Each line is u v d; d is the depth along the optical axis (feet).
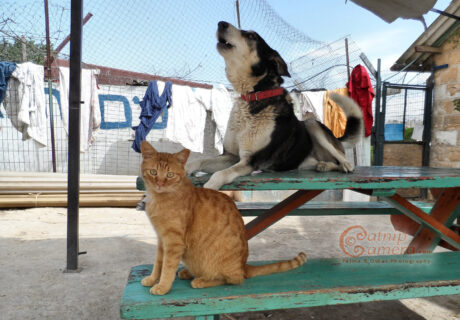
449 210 9.11
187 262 5.35
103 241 12.32
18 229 13.42
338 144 9.52
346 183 6.32
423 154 21.53
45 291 8.19
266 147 7.65
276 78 8.34
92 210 17.28
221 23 8.34
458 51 19.11
